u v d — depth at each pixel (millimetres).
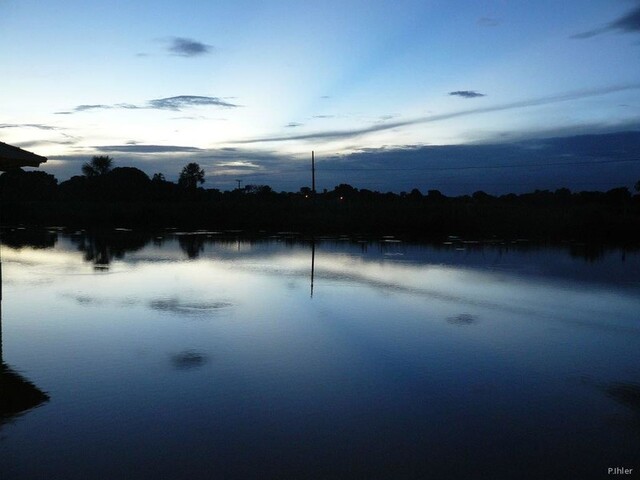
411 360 8211
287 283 15273
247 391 6738
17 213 53000
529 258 22578
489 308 12297
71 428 5582
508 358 8414
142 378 7145
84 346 8625
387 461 4984
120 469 4762
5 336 9180
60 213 53750
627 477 4750
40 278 15492
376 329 10148
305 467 4844
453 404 6438
